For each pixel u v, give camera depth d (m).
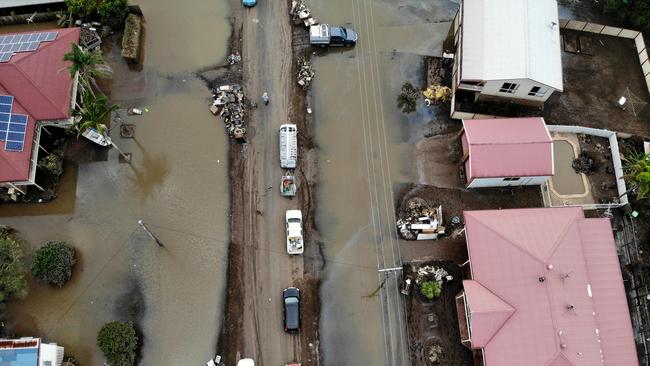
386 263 46.34
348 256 46.50
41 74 46.22
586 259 43.50
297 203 48.09
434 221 47.22
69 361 41.88
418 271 46.00
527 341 39.94
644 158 46.09
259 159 49.50
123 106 50.94
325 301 45.06
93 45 52.12
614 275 43.25
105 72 51.38
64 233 46.09
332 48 54.12
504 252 42.56
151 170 48.72
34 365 39.34
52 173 47.25
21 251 44.12
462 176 49.44
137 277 45.00
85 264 45.22
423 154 50.31
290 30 54.62
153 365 42.56
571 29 55.56
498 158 46.50
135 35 52.69
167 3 55.50
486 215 44.53
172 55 53.28
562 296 40.94
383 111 51.84
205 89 52.09
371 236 47.16
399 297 45.31
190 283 45.09
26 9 53.19
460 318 43.78
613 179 49.69
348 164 49.72
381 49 54.44
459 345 44.00
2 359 39.34
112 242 46.00
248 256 46.16
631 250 47.25
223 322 44.03
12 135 44.38
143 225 43.81
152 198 47.75
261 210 47.69
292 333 43.81
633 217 48.06
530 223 43.91
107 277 44.91
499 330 40.38
